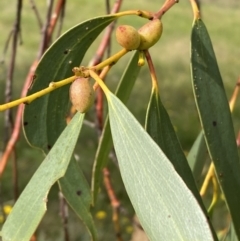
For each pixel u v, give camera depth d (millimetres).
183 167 263
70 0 2953
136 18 2537
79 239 963
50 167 234
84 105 224
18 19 493
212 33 2576
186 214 208
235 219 260
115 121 226
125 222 1038
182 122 1516
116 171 1170
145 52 242
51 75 278
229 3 3105
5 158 430
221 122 264
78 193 298
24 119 287
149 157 219
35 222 229
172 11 2965
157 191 216
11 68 495
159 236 213
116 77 1814
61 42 269
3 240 234
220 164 260
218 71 267
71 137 233
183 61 2152
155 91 253
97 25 264
